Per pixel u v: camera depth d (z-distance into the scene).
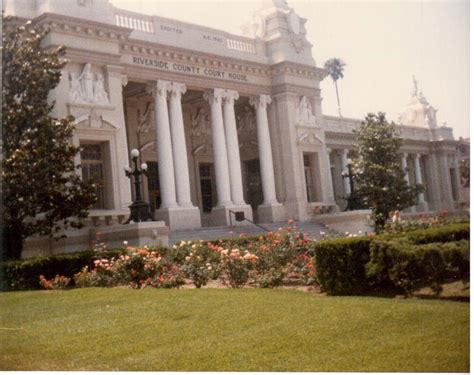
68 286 17.33
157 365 8.33
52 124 20.47
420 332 8.60
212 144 35.38
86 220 24.94
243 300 11.61
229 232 30.33
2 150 19.20
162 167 30.73
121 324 10.58
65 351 9.30
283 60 36.50
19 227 19.86
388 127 33.00
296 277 16.12
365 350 8.16
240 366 8.05
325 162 38.78
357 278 12.30
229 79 34.69
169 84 31.48
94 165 26.84
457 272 11.41
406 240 12.12
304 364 7.91
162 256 17.41
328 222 33.81
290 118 36.75
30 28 24.02
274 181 36.66
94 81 26.64
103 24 26.62
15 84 20.30
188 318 10.59
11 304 13.38
